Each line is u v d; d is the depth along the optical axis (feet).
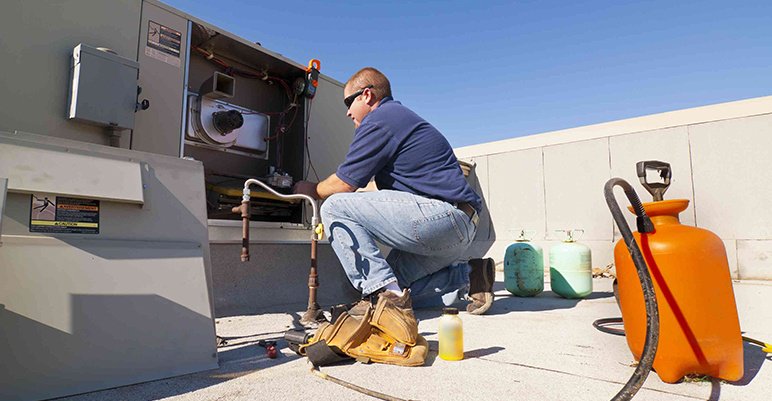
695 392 3.08
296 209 8.38
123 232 3.50
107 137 5.59
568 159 15.17
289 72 8.79
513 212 16.42
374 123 5.37
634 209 3.45
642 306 3.39
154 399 2.84
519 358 3.99
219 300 6.49
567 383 3.26
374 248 5.19
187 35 6.63
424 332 5.17
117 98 5.51
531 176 16.06
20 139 3.19
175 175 3.98
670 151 13.14
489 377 3.41
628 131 13.97
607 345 4.50
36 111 4.99
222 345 4.39
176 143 6.36
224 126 7.47
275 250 7.40
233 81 7.51
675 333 3.17
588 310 6.99
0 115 4.74
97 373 3.00
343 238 5.26
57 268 3.05
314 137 8.95
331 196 5.54
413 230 5.29
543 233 15.48
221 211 7.13
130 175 3.64
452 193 5.47
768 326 5.57
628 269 3.53
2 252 2.86
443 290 6.64
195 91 7.66
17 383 2.69
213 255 6.57
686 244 3.20
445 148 5.74
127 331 3.22
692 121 12.85
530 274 9.01
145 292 3.41
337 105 9.58
